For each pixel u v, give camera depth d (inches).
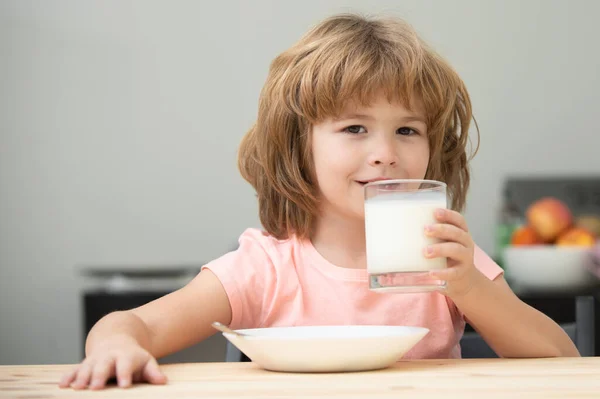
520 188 140.1
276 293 62.1
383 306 61.9
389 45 58.1
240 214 150.1
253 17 151.2
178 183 150.1
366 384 37.4
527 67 149.6
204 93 150.6
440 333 61.7
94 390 37.4
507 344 53.7
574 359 47.3
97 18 150.6
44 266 148.8
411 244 46.3
